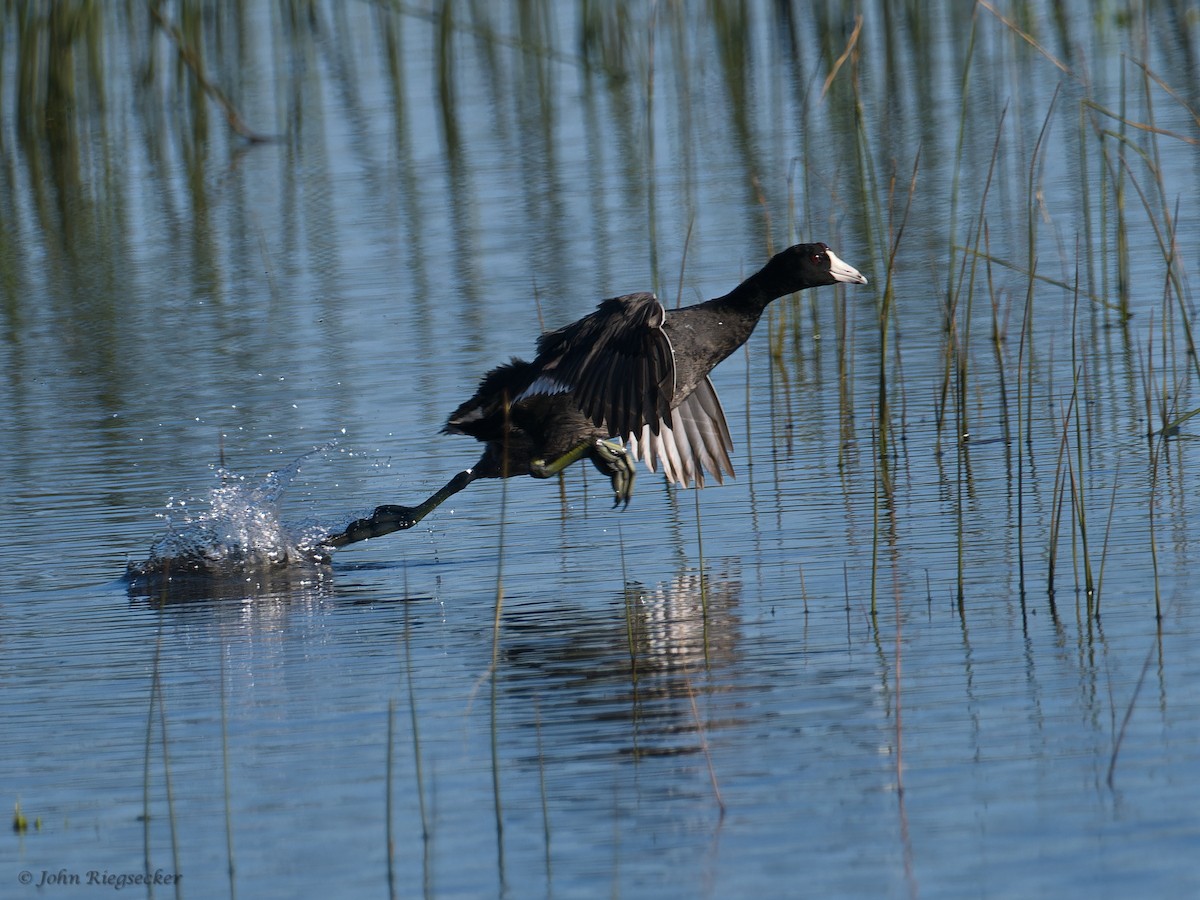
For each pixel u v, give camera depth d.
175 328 18.98
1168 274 14.85
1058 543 10.84
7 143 30.23
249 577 11.29
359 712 8.62
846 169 23.88
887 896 6.29
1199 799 6.90
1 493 13.46
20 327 19.48
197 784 7.86
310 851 7.05
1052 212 20.84
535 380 10.94
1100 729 7.72
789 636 9.41
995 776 7.29
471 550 11.76
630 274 19.58
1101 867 6.39
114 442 14.85
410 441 14.45
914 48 31.97
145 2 33.91
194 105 30.44
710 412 12.21
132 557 11.77
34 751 8.37
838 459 13.33
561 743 8.00
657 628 9.69
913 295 18.39
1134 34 31.00
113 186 26.77
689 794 7.33
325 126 29.92
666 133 27.53
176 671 9.46
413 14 30.88
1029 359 14.10
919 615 9.62
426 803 7.44
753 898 6.34
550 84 30.88
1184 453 12.65
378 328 18.28
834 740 7.83
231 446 14.54
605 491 13.13
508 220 22.78
